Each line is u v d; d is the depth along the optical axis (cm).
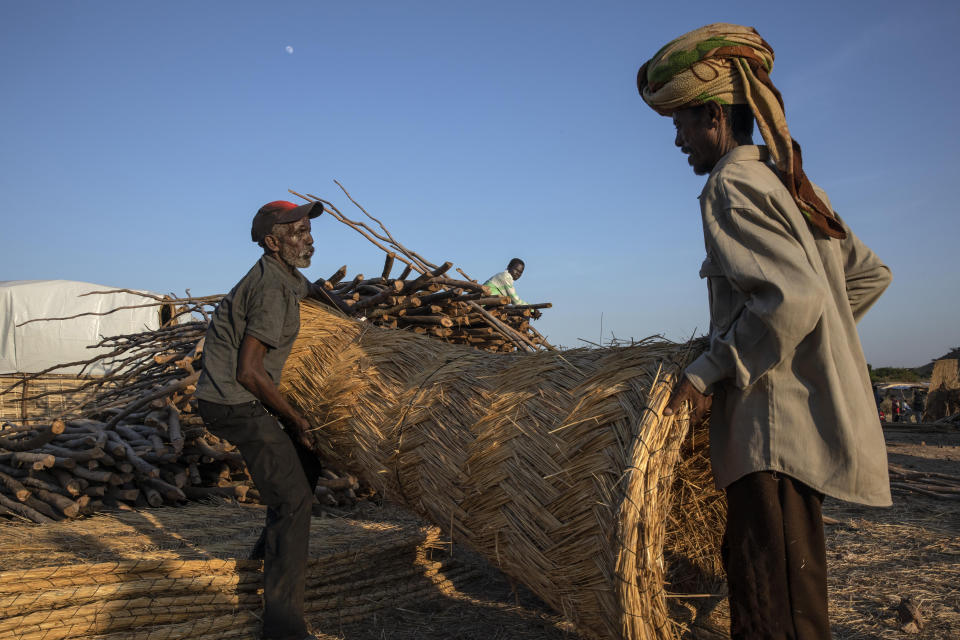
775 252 197
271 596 288
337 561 344
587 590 232
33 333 1234
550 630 312
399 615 331
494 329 616
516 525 252
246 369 295
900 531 505
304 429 314
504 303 638
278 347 316
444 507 278
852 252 236
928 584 377
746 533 211
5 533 435
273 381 315
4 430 556
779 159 215
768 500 207
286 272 332
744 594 211
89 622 271
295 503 305
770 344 199
